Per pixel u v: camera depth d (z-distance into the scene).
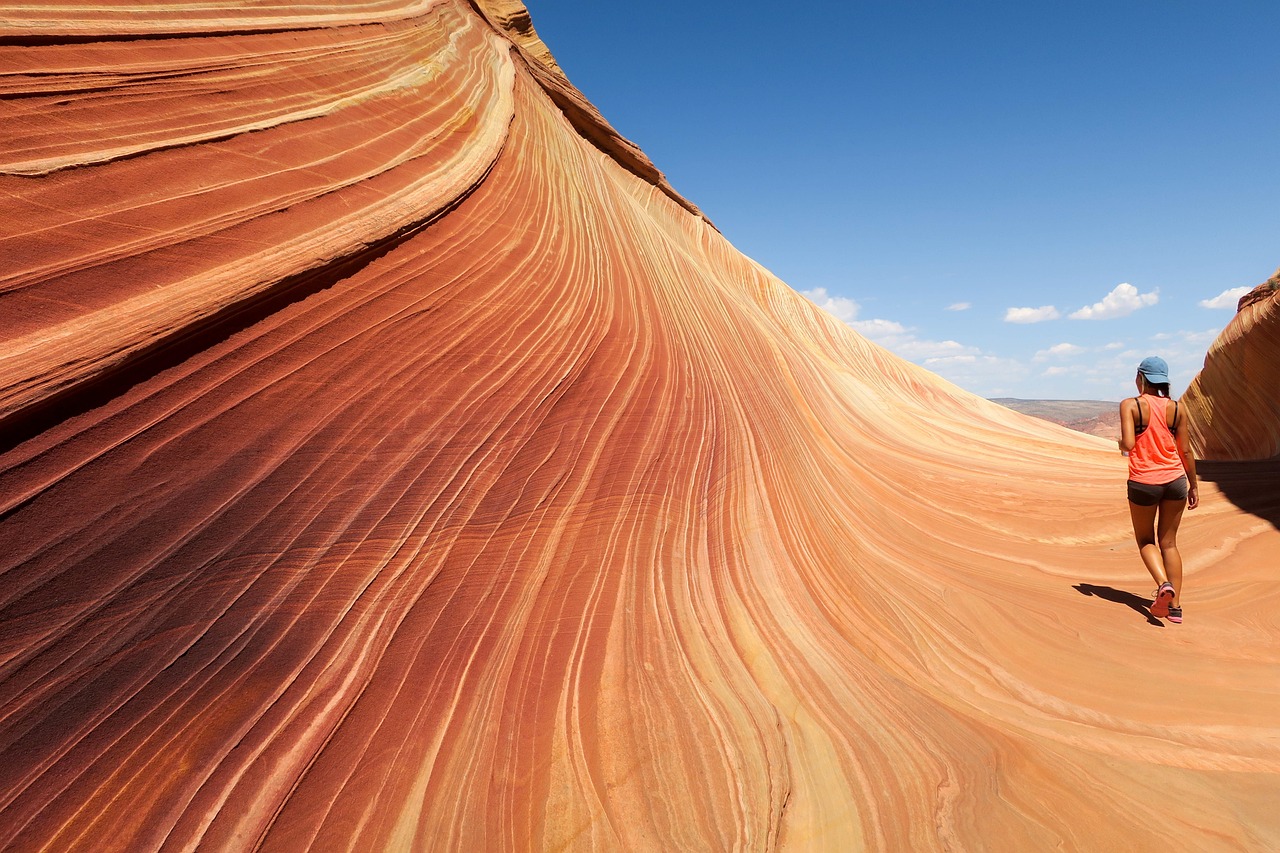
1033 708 3.06
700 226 17.36
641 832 2.01
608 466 3.55
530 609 2.74
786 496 4.90
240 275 2.29
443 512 2.68
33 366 1.68
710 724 2.50
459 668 2.40
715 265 15.72
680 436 4.25
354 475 2.45
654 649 2.85
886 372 19.05
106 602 1.72
